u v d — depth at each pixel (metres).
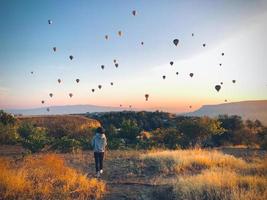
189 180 10.05
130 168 14.91
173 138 33.06
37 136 26.11
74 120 42.59
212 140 41.19
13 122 33.06
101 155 13.09
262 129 40.62
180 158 15.90
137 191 9.87
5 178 9.22
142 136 35.66
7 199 8.23
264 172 12.60
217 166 15.18
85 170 14.46
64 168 11.91
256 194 8.39
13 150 22.73
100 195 9.21
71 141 23.84
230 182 9.61
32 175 10.66
